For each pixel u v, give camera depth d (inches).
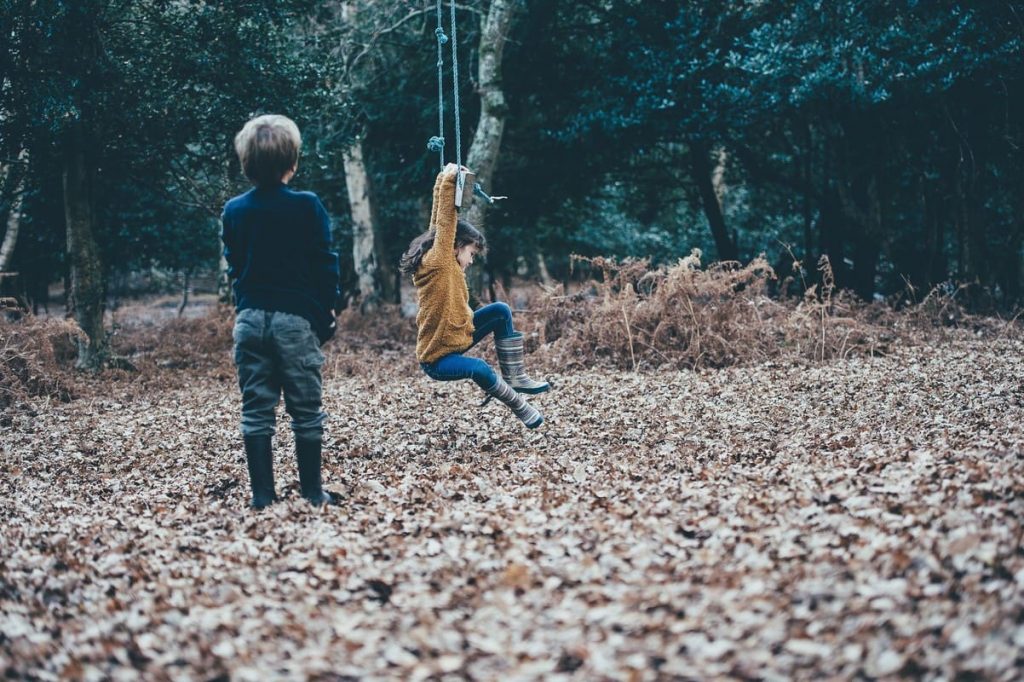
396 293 957.8
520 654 114.8
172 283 1170.0
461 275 238.7
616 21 752.3
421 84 810.8
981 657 103.1
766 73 658.2
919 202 852.6
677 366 435.2
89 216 556.7
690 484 197.3
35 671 118.2
